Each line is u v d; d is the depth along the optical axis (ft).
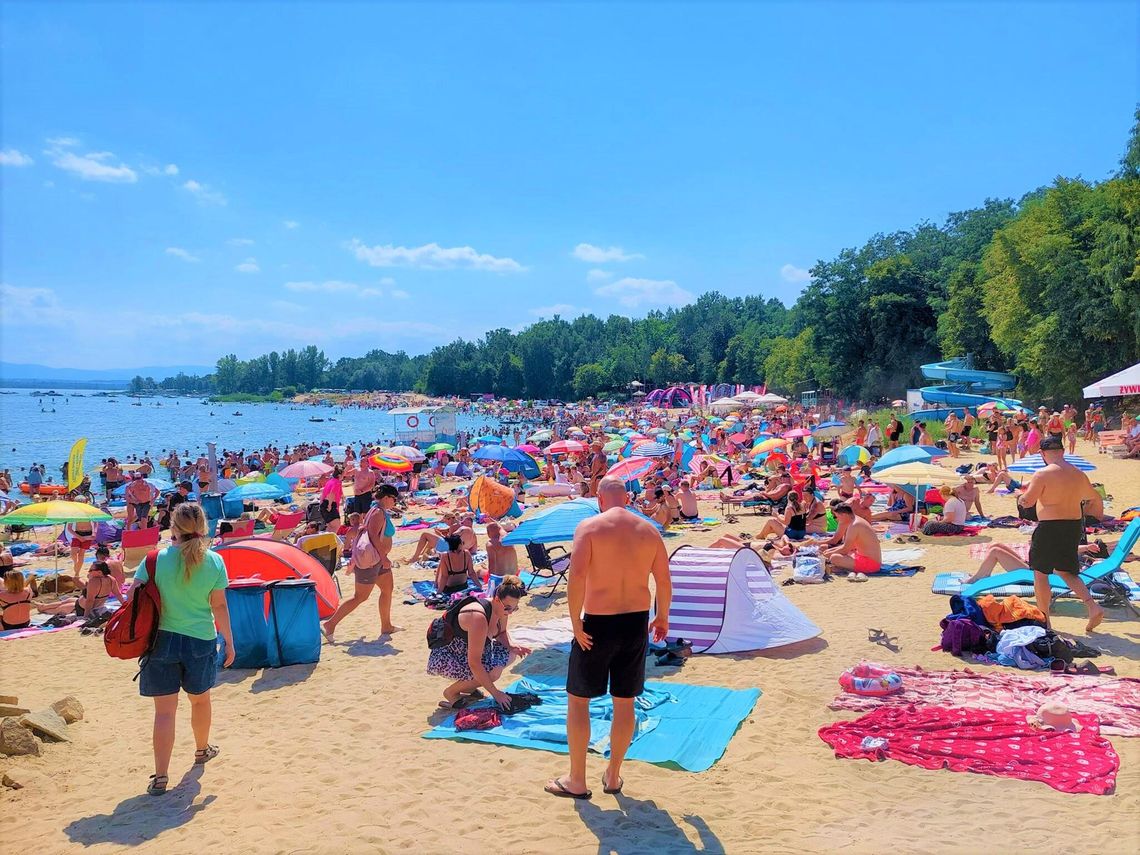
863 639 26.27
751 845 13.52
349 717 21.42
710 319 495.82
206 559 17.24
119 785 17.52
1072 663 22.22
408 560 46.75
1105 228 102.89
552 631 28.99
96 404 499.10
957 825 13.88
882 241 239.71
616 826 14.38
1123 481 60.23
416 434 139.74
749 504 62.90
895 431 93.25
